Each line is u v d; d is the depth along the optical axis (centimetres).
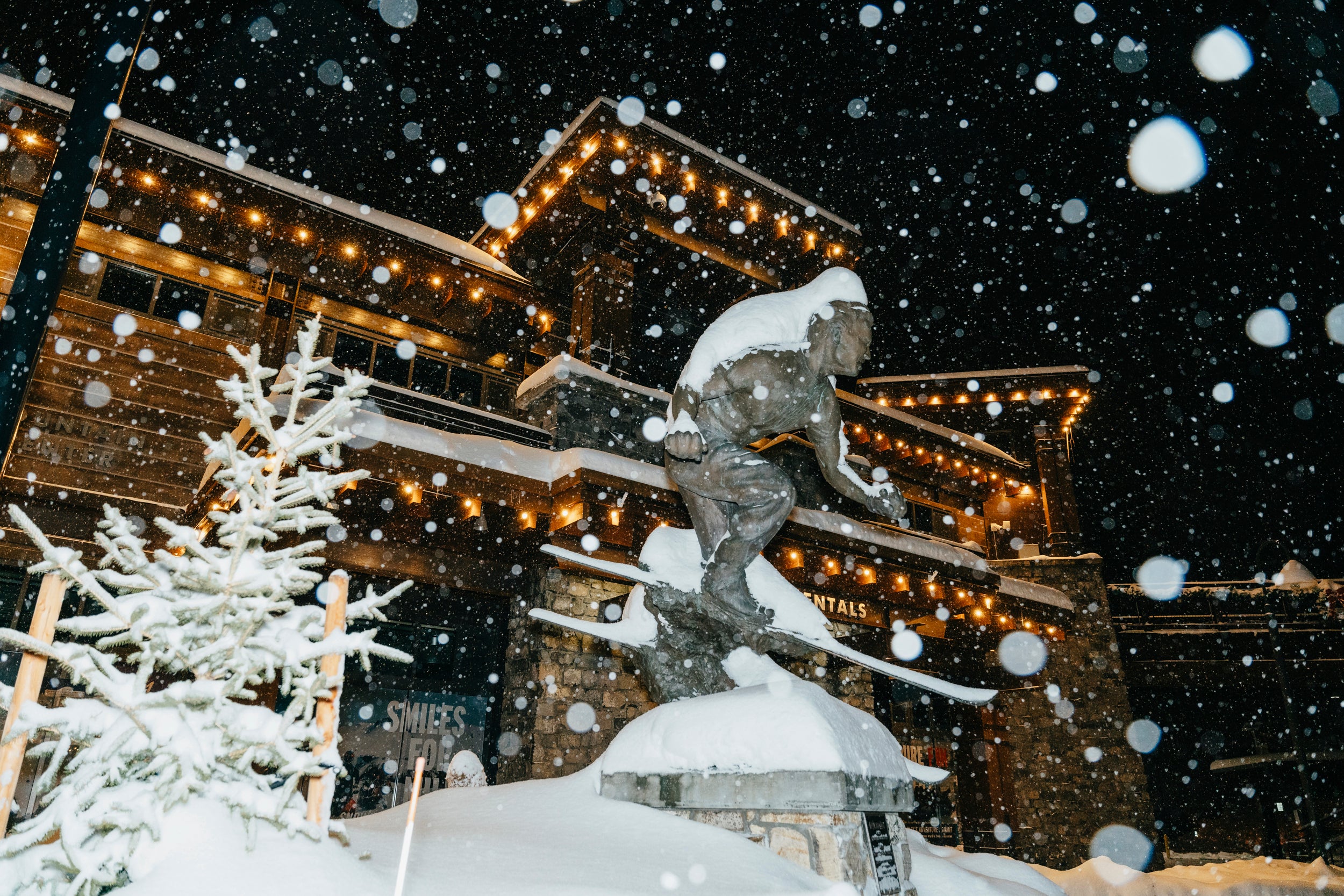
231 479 385
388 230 1612
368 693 1323
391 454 1296
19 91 1311
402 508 1371
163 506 1317
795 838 593
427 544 1393
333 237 1581
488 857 514
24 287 533
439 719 1378
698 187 1997
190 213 1479
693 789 644
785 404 711
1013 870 851
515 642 1463
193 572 362
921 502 2436
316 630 407
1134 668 2484
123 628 358
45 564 347
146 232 1436
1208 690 2570
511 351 1850
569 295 1916
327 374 1380
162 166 1420
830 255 2203
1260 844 2416
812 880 562
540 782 771
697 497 757
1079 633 2297
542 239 2000
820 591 1828
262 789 377
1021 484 2547
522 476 1434
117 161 1397
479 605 1466
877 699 2039
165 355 1392
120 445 1311
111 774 334
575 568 1480
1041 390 2569
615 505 1467
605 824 631
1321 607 2462
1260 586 2514
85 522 1252
